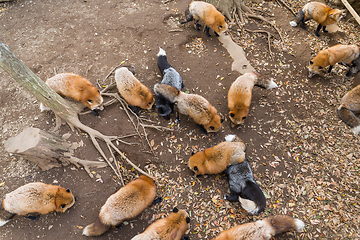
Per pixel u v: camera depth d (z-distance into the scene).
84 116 5.63
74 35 7.21
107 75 6.37
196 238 4.53
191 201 4.99
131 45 7.20
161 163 5.46
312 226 4.71
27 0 8.19
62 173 4.86
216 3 8.28
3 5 7.99
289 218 4.10
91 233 4.06
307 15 7.89
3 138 5.09
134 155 5.43
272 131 6.13
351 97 6.12
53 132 5.02
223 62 7.26
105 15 7.85
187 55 7.30
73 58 6.66
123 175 5.18
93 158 5.11
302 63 7.45
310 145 5.93
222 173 5.44
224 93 6.67
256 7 8.77
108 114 5.79
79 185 4.80
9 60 3.78
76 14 7.80
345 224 4.73
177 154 5.61
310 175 5.45
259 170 5.48
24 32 7.21
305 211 4.91
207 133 5.99
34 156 4.51
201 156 4.95
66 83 5.16
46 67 6.40
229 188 5.17
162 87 5.55
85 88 5.19
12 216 4.17
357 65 7.04
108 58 6.81
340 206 4.97
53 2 8.17
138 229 4.55
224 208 4.93
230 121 6.22
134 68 6.55
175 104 6.40
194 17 7.43
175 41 7.48
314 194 5.16
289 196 5.12
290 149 5.85
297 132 6.13
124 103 5.95
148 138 5.71
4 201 3.97
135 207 4.14
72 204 4.39
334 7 9.08
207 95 6.60
